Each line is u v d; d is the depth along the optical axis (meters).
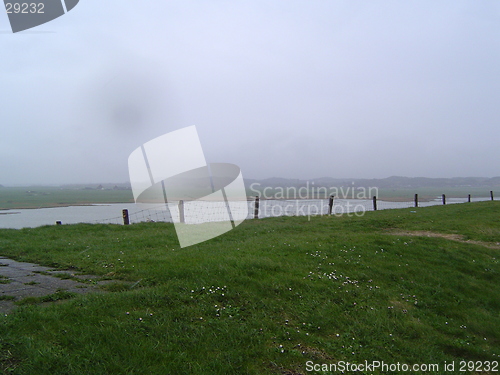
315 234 13.22
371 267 8.80
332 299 6.91
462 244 12.04
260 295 6.63
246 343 5.05
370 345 5.64
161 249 10.17
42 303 5.64
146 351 4.41
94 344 4.38
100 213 37.78
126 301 5.70
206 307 5.87
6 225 26.42
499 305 8.09
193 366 4.33
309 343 5.39
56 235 12.79
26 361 3.88
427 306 7.39
